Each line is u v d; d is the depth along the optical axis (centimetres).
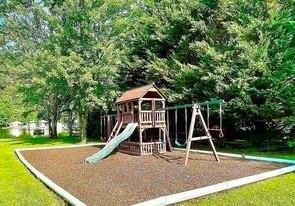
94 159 1289
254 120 1609
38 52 2159
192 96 1712
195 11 1812
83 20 2158
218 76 1502
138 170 1036
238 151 1580
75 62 2083
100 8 2147
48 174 998
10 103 3925
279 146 1584
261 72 1431
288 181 816
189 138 1146
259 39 1478
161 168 1056
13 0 2467
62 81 2186
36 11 2358
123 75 2289
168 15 1980
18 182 869
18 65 2416
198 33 1797
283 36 1438
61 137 3045
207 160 1212
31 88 2291
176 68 1842
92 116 2841
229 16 1652
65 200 678
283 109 1417
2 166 1163
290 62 1364
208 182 816
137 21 2217
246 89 1441
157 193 720
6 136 3419
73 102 2711
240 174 909
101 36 2212
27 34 2566
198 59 1855
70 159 1355
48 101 2792
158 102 1834
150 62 2061
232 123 1781
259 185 782
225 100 1569
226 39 1719
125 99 1595
